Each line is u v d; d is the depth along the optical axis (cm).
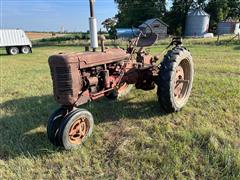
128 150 324
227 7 4788
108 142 348
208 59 1035
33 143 349
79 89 336
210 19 4731
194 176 273
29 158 316
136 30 557
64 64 315
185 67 445
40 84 696
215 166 283
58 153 320
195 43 2094
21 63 1416
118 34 3766
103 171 289
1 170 295
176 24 4769
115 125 395
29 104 507
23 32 2538
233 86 551
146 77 451
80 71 337
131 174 281
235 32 4281
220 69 766
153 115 419
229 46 1725
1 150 336
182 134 345
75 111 329
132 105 467
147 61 471
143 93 526
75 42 3369
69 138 324
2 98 565
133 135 361
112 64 398
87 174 285
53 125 330
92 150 330
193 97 495
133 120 407
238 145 322
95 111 445
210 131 348
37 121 421
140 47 466
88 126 347
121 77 403
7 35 2439
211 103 457
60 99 326
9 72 993
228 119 396
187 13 4641
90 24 374
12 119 434
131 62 432
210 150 310
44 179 280
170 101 397
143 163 295
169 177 270
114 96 486
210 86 561
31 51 2577
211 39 2367
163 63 399
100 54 365
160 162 294
